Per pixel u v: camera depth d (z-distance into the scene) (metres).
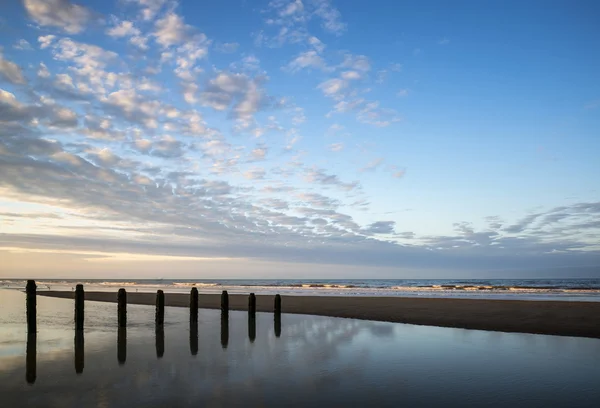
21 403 7.21
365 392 7.91
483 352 11.80
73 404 7.16
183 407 7.01
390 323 18.30
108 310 24.11
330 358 10.95
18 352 11.68
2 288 56.56
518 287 63.19
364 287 72.62
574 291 50.81
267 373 9.32
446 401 7.42
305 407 7.05
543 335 14.74
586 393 7.93
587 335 14.63
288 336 14.72
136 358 10.90
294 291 54.91
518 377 9.07
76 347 12.44
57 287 63.88
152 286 76.69
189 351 11.87
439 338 14.23
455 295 42.03
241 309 25.64
